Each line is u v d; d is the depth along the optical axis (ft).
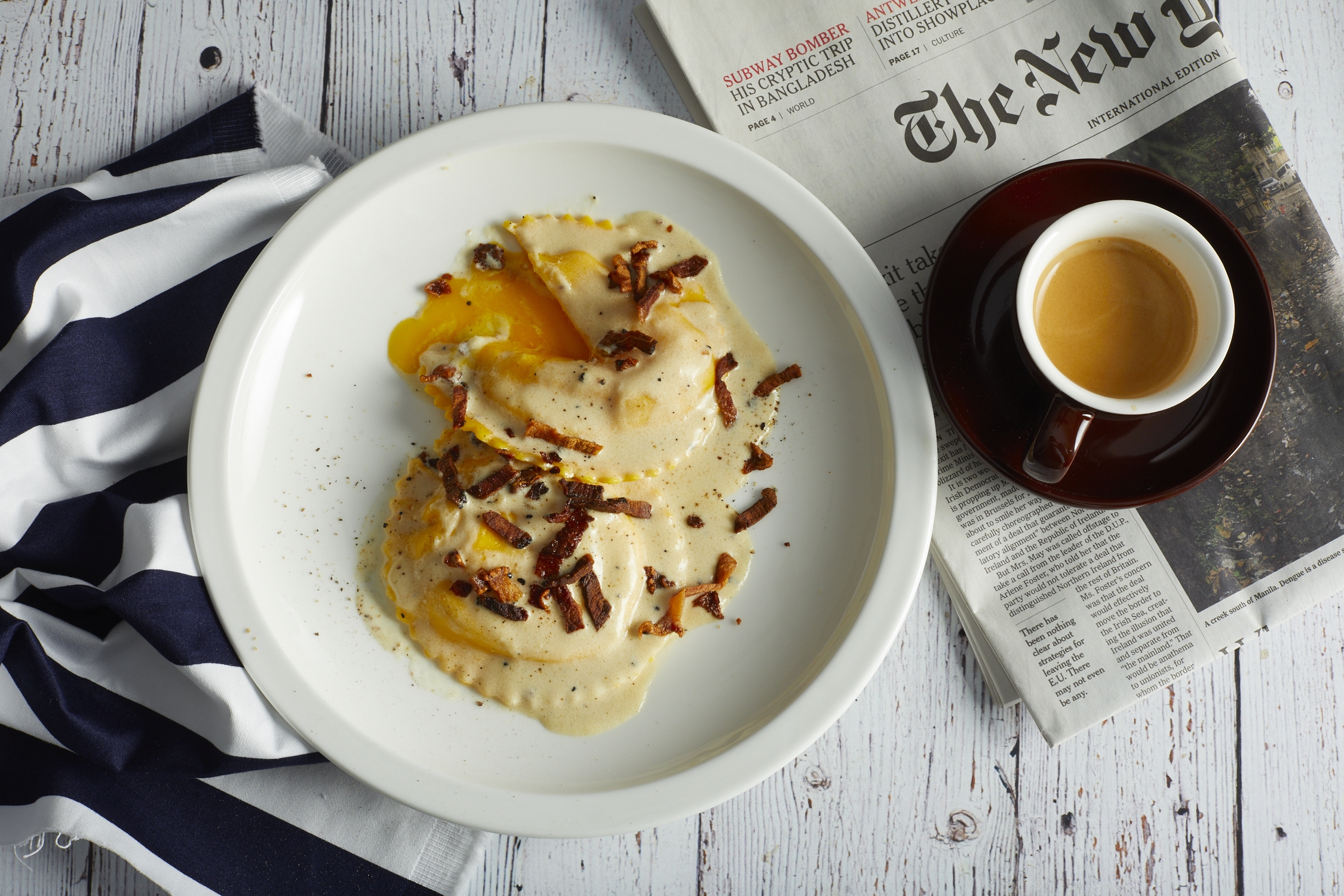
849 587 2.09
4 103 2.21
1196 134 2.20
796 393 2.12
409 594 2.08
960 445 2.17
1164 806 2.23
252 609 2.02
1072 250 2.07
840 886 2.22
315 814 2.13
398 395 2.11
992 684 2.19
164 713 2.05
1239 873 2.23
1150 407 1.97
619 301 2.10
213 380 2.02
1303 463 2.19
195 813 2.11
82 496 2.08
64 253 2.06
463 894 2.20
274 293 2.03
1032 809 2.23
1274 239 2.20
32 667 2.03
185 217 2.08
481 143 2.04
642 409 2.07
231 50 2.22
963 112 2.19
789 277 2.11
